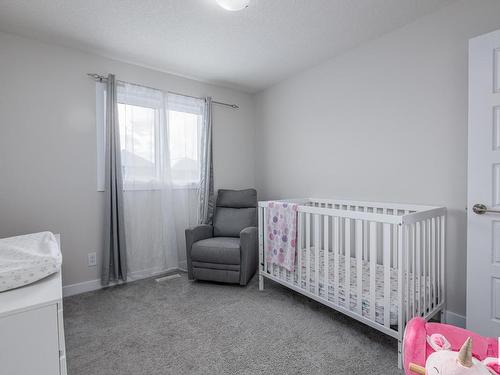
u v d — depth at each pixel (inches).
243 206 126.6
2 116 84.2
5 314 33.6
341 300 72.3
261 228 99.4
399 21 80.6
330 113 107.0
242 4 68.7
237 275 100.7
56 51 92.8
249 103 147.0
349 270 69.5
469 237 64.4
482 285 62.6
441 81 75.2
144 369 57.5
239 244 104.5
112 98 100.6
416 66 80.4
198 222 126.0
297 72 119.0
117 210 102.2
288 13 75.9
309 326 74.1
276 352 62.8
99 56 101.3
